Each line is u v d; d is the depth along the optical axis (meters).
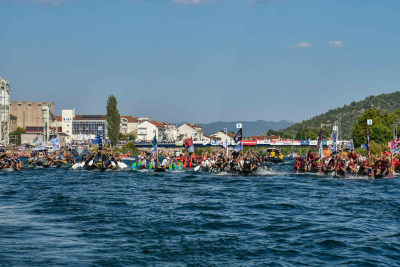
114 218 21.73
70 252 15.67
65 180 43.16
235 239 17.53
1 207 25.12
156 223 20.52
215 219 21.41
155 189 34.78
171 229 19.28
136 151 151.25
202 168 56.44
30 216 22.22
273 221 20.91
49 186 37.28
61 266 14.12
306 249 16.09
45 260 14.70
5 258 14.82
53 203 26.84
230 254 15.57
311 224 20.20
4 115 149.25
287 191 32.66
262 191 32.78
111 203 26.86
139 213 23.16
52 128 162.62
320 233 18.42
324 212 23.30
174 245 16.70
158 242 17.11
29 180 43.09
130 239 17.56
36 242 16.94
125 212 23.47
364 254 15.45
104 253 15.62
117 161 58.25
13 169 56.81
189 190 33.84
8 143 150.88
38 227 19.56
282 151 165.75
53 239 17.44
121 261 14.74
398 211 23.55
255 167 49.06
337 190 33.19
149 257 15.23
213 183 39.53
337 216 22.16
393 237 17.75
